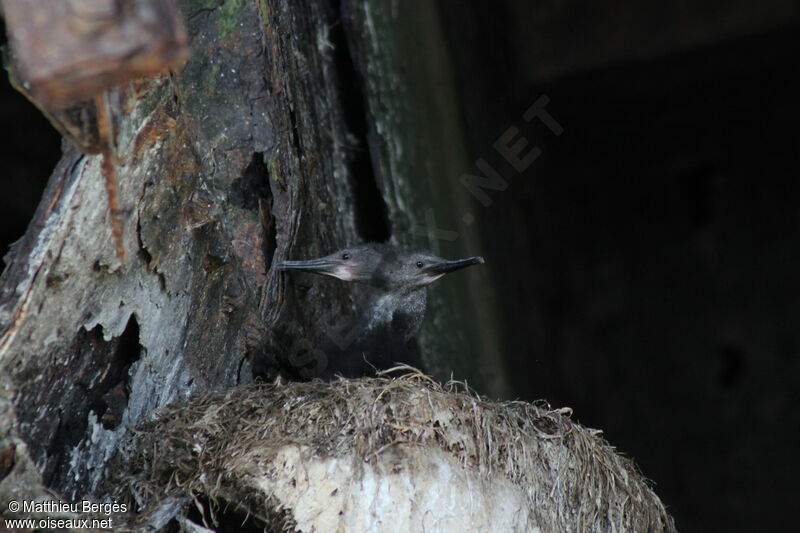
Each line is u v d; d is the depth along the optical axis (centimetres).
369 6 1202
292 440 738
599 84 2050
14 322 699
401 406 757
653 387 2253
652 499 856
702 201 2289
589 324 2258
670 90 2095
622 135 2228
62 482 758
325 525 719
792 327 2200
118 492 747
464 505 741
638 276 2289
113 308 769
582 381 2214
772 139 2205
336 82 1160
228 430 759
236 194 895
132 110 730
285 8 982
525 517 762
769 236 2230
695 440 2225
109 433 789
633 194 2289
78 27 496
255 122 888
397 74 1236
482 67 1585
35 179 1541
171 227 810
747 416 2203
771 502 2156
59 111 588
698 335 2261
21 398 714
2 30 632
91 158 722
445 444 755
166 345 831
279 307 952
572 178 2256
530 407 817
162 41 505
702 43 1962
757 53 2000
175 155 795
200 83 870
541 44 1958
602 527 804
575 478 800
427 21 1345
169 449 755
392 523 722
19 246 711
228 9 873
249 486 729
